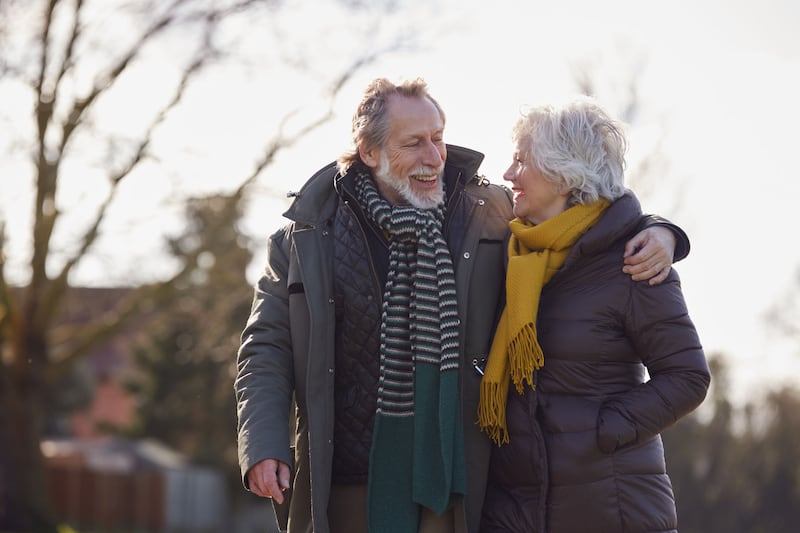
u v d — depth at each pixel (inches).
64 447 1499.8
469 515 166.9
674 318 159.3
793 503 1343.5
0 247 649.6
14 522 671.1
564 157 162.6
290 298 175.0
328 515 173.8
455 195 177.2
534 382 161.2
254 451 165.2
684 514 1357.0
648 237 161.6
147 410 1425.9
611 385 161.8
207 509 1291.8
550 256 163.5
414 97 174.7
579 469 158.4
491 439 168.2
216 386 1381.6
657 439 163.6
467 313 170.4
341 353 173.5
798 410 1350.9
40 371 685.9
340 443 173.5
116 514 1210.6
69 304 728.3
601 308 161.0
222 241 689.0
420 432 167.0
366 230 175.2
